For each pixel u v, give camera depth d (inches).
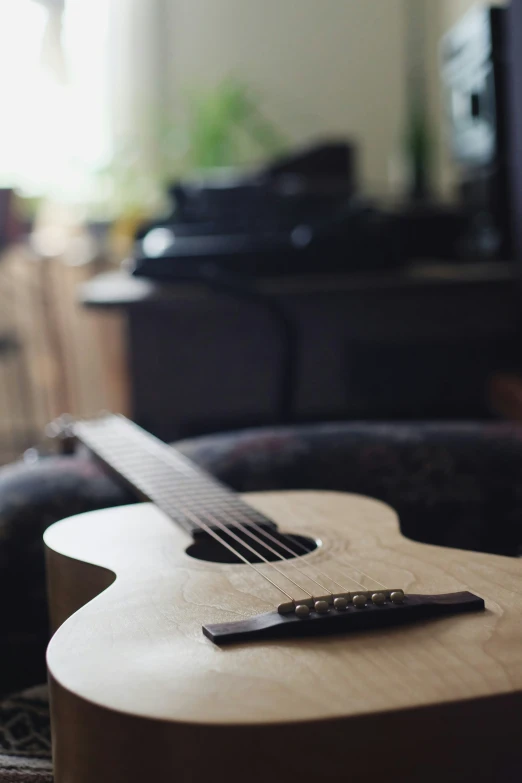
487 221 87.8
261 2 165.3
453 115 94.7
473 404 82.7
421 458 54.3
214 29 167.0
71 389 153.6
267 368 81.9
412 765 31.8
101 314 149.0
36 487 51.0
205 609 36.8
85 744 32.5
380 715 31.6
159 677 33.1
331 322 81.0
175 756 31.4
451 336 81.6
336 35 163.9
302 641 34.9
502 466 54.0
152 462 51.8
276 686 32.6
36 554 49.1
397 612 36.0
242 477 54.2
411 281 78.0
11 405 159.3
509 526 53.7
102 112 173.2
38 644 48.4
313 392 82.2
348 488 54.1
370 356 81.7
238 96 159.0
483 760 32.2
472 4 121.0
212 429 82.8
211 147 158.9
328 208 88.0
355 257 81.3
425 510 53.8
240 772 31.3
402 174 133.8
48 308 150.0
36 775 41.1
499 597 37.5
